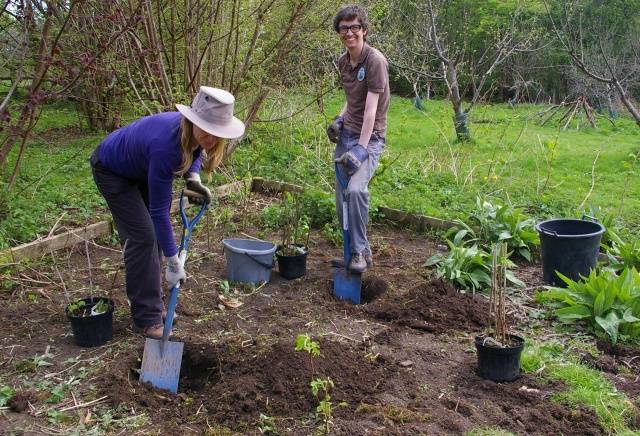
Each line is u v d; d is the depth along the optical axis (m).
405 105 18.45
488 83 20.66
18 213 6.34
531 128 15.14
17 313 4.79
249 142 9.95
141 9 7.15
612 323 4.49
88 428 3.49
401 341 4.49
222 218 7.01
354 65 5.12
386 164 8.32
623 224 7.09
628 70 18.38
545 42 18.47
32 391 3.78
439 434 3.39
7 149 6.83
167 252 3.93
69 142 10.76
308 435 3.40
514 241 6.19
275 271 5.71
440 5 17.11
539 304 5.12
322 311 4.94
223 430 3.45
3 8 6.32
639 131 15.63
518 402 3.75
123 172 4.07
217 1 8.43
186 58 8.75
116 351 4.27
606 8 19.27
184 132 3.72
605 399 3.77
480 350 3.95
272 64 9.09
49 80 6.43
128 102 8.77
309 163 8.87
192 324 4.65
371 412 3.58
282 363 3.95
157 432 3.45
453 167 9.12
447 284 5.25
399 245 6.54
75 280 5.42
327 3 8.72
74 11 6.83
